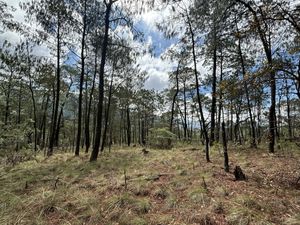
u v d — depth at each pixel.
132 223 4.94
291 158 9.24
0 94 11.86
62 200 6.07
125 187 6.79
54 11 13.02
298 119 8.44
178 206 5.57
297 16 5.58
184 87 24.22
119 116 35.16
